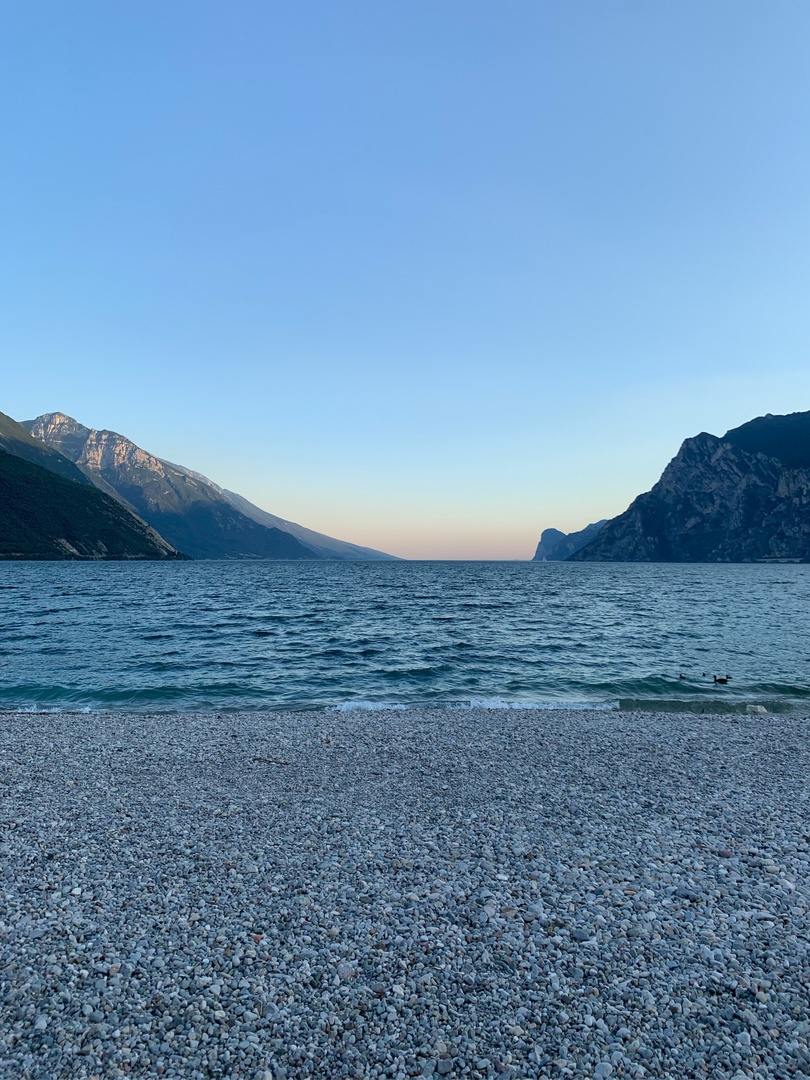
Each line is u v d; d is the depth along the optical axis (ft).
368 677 78.43
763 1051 15.26
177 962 18.63
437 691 71.00
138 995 17.15
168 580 336.49
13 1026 15.87
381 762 40.52
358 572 500.74
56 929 20.30
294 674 79.77
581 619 145.48
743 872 24.77
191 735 47.96
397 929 20.58
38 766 39.14
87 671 79.77
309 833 28.66
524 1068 14.82
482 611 166.20
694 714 57.82
